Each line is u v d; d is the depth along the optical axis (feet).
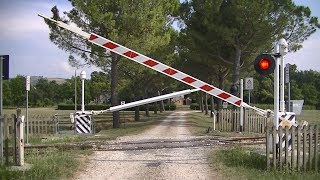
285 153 34.53
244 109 75.97
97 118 149.79
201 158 42.06
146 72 123.03
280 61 41.42
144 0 88.74
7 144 36.35
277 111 37.42
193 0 100.12
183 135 69.72
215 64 117.50
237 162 37.81
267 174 32.71
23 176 32.01
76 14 90.02
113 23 85.10
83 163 39.06
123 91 175.01
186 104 367.66
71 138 63.31
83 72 77.30
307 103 278.87
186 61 126.21
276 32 95.50
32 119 75.77
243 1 88.43
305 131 34.35
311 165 34.53
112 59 93.91
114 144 54.13
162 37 97.55
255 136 62.69
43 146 49.03
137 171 35.68
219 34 94.58
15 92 261.03
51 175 32.81
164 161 40.68
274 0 94.27
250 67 117.50
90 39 39.52
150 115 180.45
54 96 313.94
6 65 40.16
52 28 90.17
